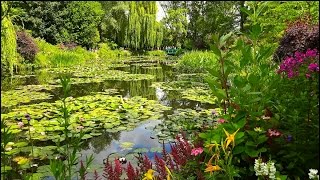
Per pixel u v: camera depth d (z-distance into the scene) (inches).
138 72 490.0
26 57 540.1
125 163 123.2
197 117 193.3
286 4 459.5
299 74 108.5
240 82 81.6
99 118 193.9
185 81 363.3
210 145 63.9
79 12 956.6
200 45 992.2
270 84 91.9
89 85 347.6
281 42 341.1
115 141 154.3
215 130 80.4
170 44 1216.2
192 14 1152.8
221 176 68.6
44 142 151.5
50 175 109.5
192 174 80.6
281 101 99.1
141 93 295.9
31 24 842.2
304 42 314.7
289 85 106.5
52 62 581.6
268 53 87.1
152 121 190.7
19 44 527.2
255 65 88.9
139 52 1165.7
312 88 105.4
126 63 678.5
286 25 426.9
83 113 206.2
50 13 877.2
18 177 110.7
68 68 534.0
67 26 920.3
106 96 269.6
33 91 295.0
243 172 80.7
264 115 92.2
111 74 445.4
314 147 86.4
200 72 463.5
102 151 139.6
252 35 88.4
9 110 212.7
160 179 71.5
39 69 510.6
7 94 275.7
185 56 609.3
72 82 360.8
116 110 218.8
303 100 94.0
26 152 135.7
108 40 1130.0
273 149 87.8
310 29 328.8
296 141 86.7
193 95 272.1
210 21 1034.7
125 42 1128.2
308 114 92.4
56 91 298.2
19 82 359.6
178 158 82.7
